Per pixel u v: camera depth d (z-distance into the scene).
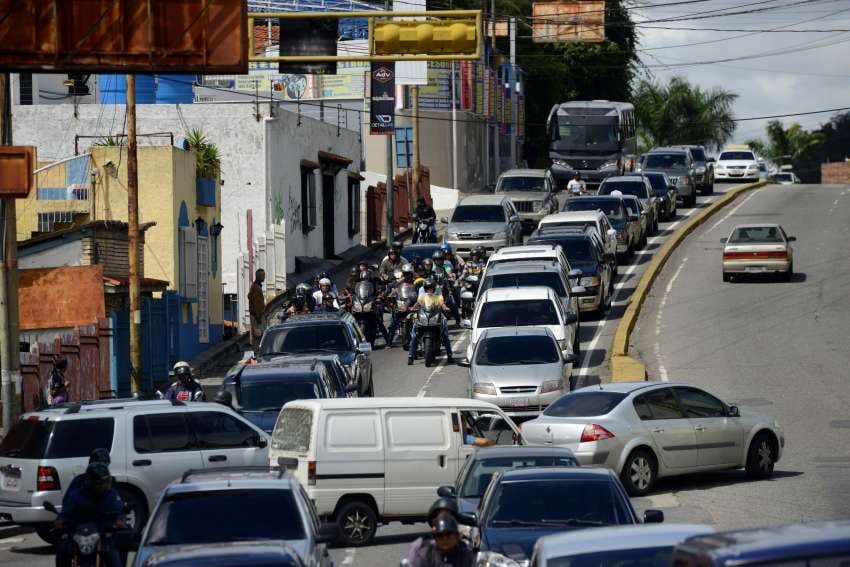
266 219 119.00
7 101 59.56
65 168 96.75
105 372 78.75
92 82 137.62
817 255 126.56
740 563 18.77
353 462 48.19
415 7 70.00
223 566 25.78
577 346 87.25
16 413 59.88
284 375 60.25
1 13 49.44
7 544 51.91
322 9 147.25
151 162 95.00
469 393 71.19
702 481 57.78
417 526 54.16
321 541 31.58
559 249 95.31
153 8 49.91
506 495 35.47
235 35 50.00
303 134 130.75
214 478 32.78
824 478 55.34
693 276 118.81
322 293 95.44
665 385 56.34
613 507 35.00
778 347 88.81
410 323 97.50
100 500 36.47
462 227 121.69
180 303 93.56
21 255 83.44
